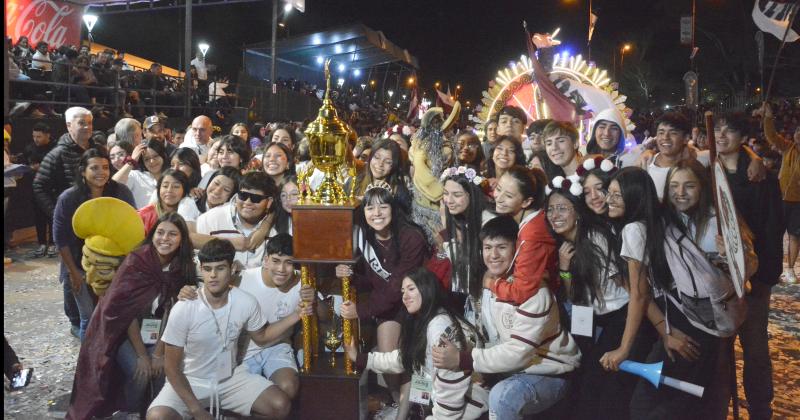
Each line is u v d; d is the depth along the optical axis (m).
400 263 4.43
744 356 4.34
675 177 3.72
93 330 4.43
